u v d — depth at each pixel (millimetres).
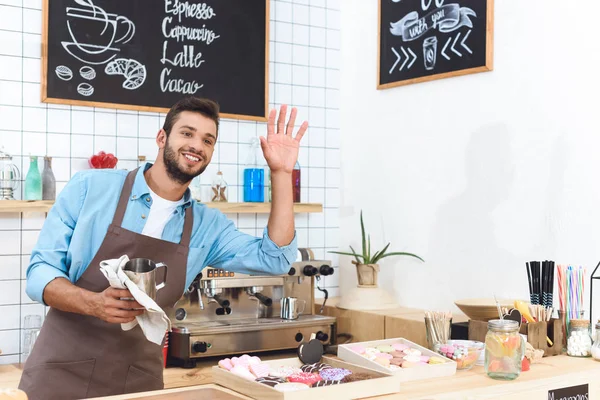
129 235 2119
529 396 1993
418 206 3574
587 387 2125
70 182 2135
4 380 2725
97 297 1805
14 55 3127
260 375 1907
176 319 3174
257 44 3770
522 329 2367
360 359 2098
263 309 3422
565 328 2461
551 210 2930
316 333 3381
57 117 3223
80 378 2127
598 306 2744
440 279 3439
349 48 4020
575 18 2854
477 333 2438
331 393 1762
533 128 3016
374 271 3598
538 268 2531
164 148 2082
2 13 3100
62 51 3227
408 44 3631
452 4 3381
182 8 3547
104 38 3332
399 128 3695
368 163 3883
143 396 1773
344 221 4020
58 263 2041
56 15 3213
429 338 2359
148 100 3447
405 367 2066
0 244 3074
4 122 3100
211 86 3629
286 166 2195
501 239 3143
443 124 3443
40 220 3162
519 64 3080
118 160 3379
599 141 2754
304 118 3951
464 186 3326
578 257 2822
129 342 2174
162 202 2174
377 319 3365
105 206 2129
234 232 2363
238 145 3715
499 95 3170
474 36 3271
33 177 3012
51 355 2104
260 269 2270
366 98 3904
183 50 3547
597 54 2768
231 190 3689
